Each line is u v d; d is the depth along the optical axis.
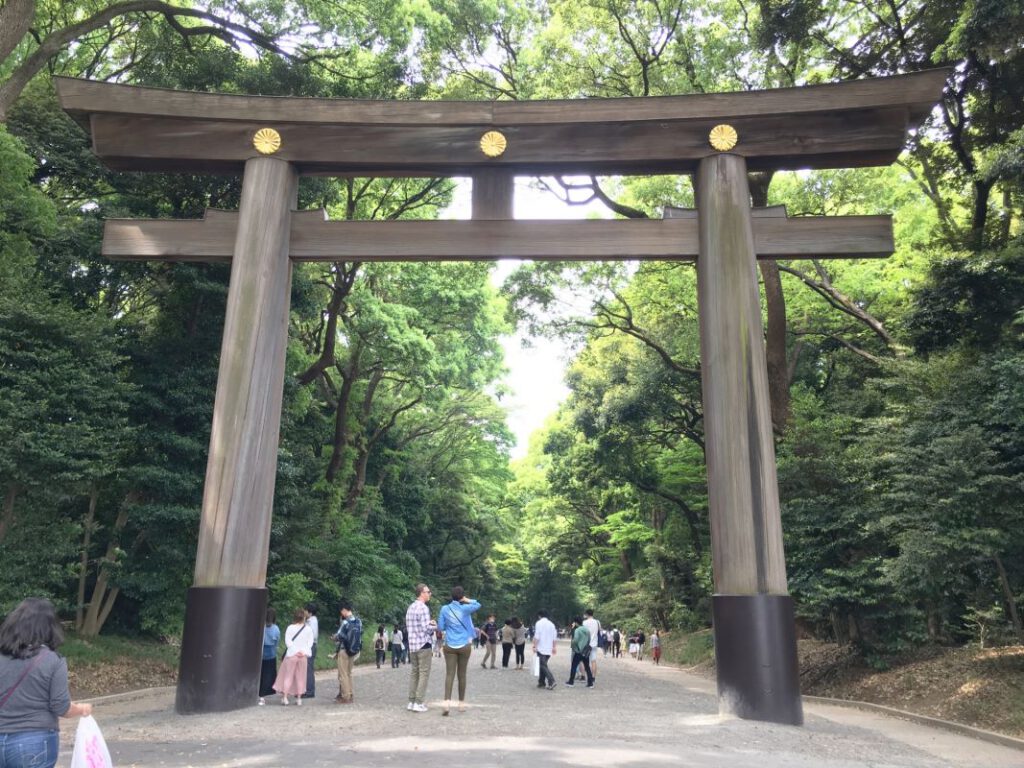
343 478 31.48
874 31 18.02
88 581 18.08
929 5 16.27
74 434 12.52
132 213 17.16
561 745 6.86
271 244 10.39
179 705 8.76
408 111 10.73
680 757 6.47
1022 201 16.25
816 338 25.38
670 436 31.95
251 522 9.52
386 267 27.89
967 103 17.38
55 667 3.42
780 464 16.06
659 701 11.88
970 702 11.15
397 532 37.16
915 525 12.68
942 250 17.05
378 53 20.50
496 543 52.12
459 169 11.05
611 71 22.58
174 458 16.36
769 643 8.84
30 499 12.66
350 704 10.30
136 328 17.39
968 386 13.23
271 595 21.48
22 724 3.29
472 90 24.17
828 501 15.14
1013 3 12.50
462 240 10.73
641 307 27.11
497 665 24.25
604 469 31.66
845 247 10.34
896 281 22.30
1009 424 12.11
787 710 8.66
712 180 10.41
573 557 48.75
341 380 35.06
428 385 31.91
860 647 15.84
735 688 8.82
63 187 18.88
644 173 11.09
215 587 9.05
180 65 18.91
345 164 10.87
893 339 20.31
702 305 10.34
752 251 10.20
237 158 10.72
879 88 10.20
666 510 36.47
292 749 6.61
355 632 10.93
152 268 16.98
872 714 12.52
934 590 12.87
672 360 25.05
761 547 9.20
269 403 10.06
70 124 17.69
